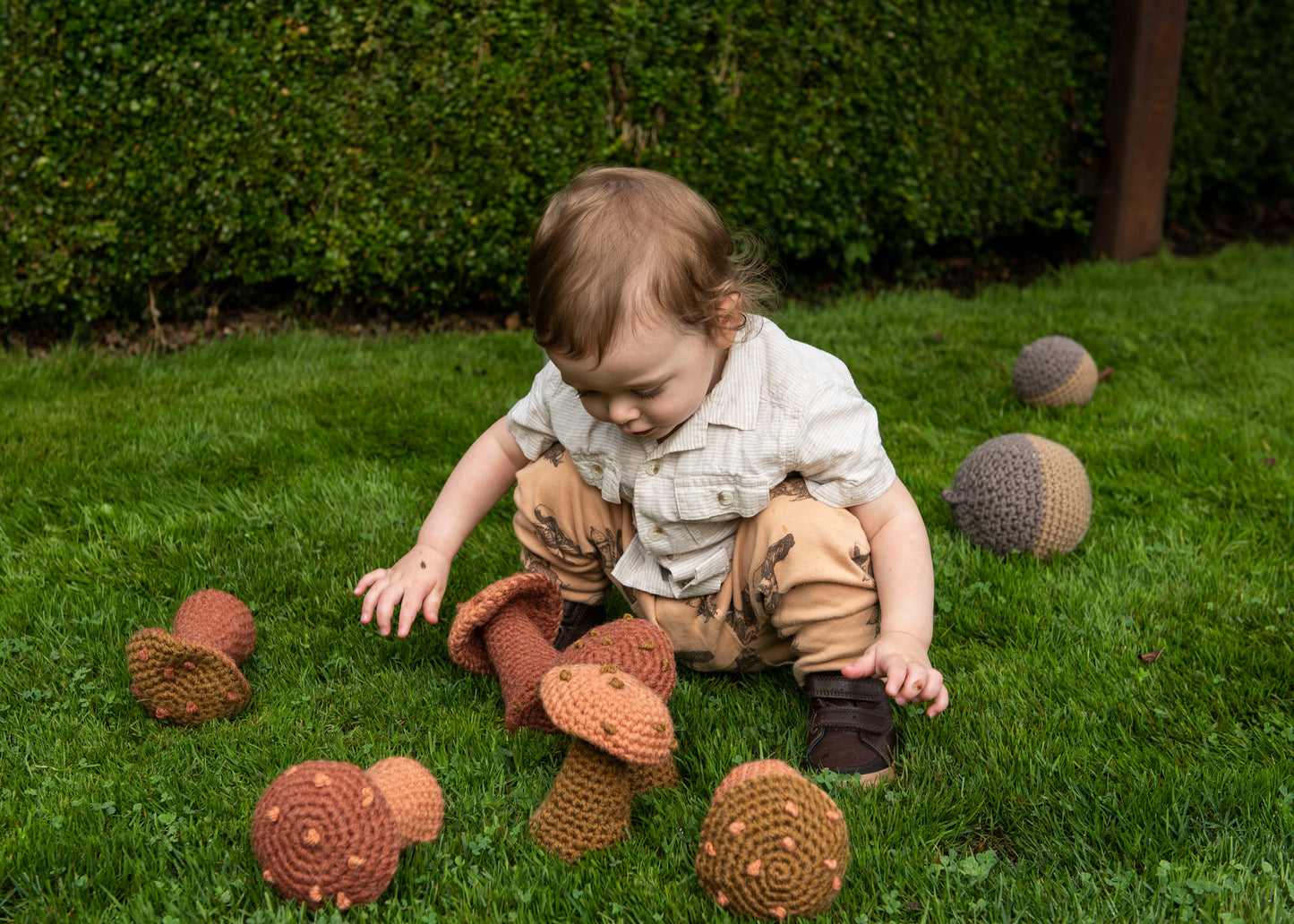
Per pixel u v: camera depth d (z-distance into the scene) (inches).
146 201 193.6
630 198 72.1
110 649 92.7
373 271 212.2
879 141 248.5
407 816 63.1
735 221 235.6
